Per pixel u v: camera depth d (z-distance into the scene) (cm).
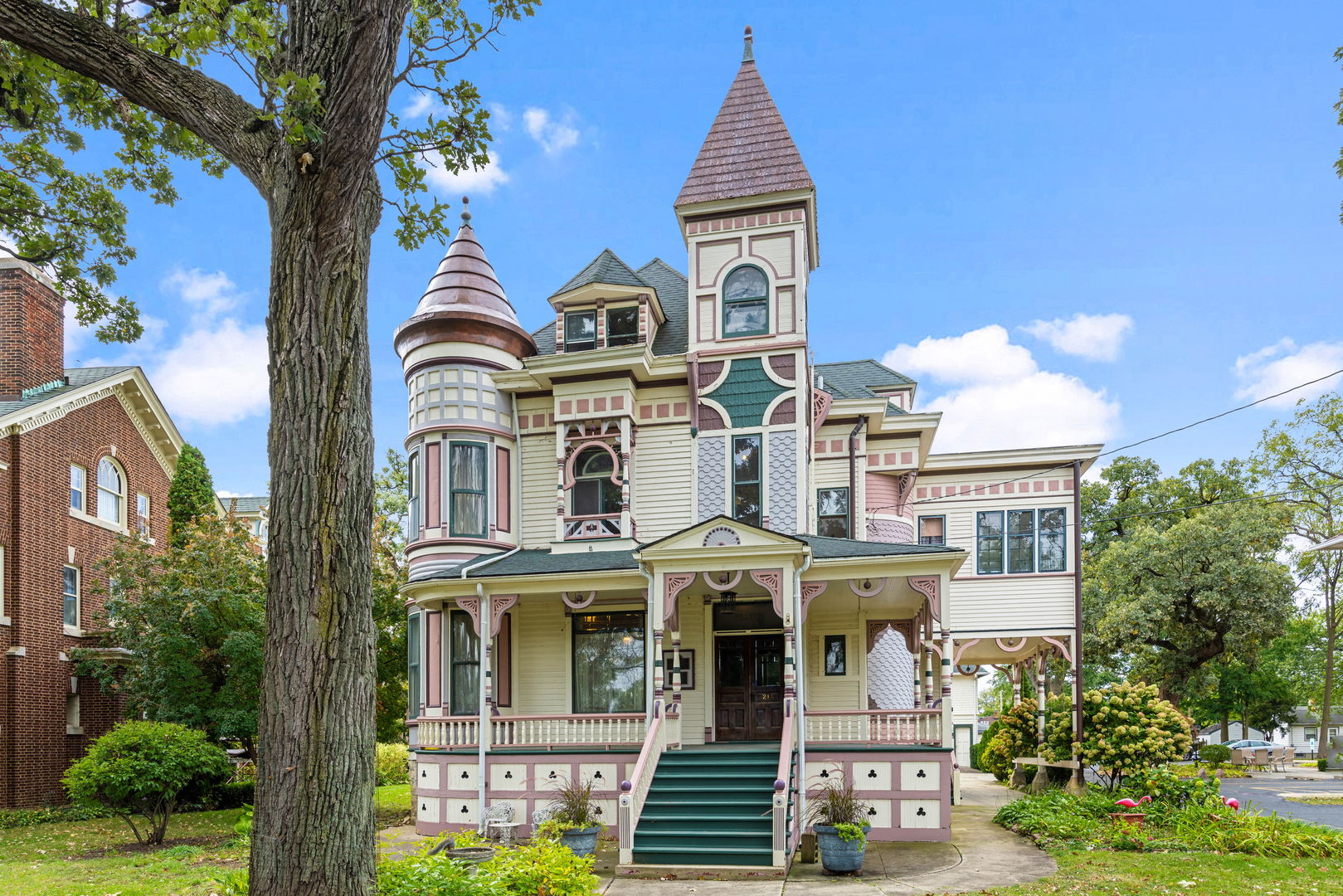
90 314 1352
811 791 1429
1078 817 1430
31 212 1275
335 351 592
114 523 2412
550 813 1369
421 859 691
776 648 1748
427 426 1836
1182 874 1058
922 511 2117
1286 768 3619
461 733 1633
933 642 1659
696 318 1845
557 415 1847
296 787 545
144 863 1300
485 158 826
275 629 565
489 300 1920
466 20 795
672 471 1825
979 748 3212
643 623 1764
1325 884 993
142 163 1232
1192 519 3281
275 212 607
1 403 2205
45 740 2084
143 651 1936
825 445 1972
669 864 1208
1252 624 3064
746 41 1988
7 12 602
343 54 589
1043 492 2072
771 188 1823
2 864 1308
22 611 2036
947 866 1182
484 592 1616
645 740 1395
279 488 577
